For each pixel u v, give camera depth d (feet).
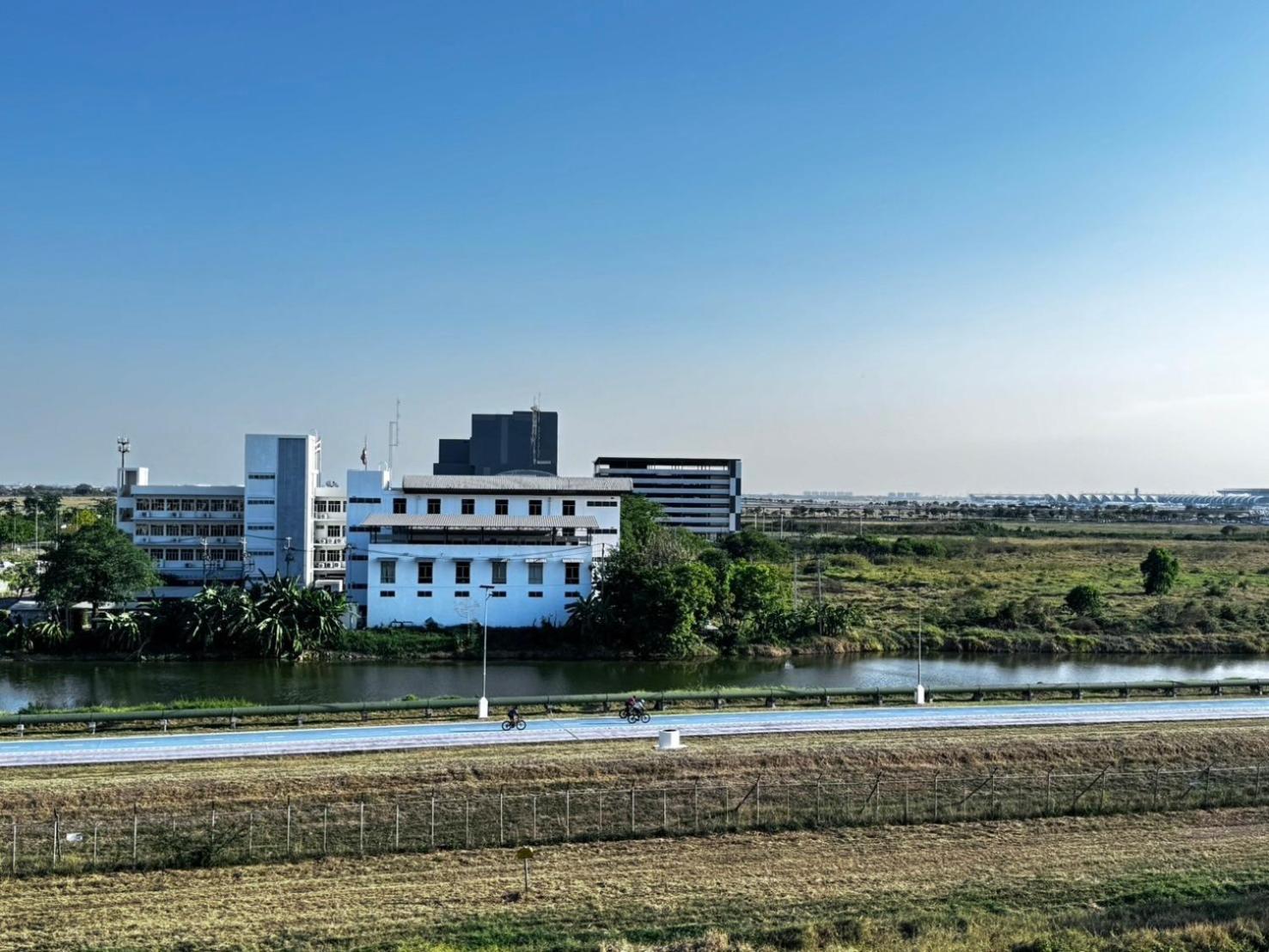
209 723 220.43
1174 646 377.91
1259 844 168.55
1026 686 263.49
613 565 368.68
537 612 372.17
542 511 394.73
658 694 245.45
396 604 367.66
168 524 421.59
